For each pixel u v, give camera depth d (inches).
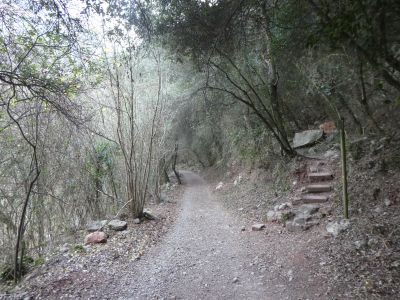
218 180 726.5
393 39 120.0
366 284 146.9
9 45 175.8
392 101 257.9
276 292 161.3
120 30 251.8
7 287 193.5
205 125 713.6
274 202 345.4
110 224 310.0
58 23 169.2
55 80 181.8
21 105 221.3
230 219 351.6
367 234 195.9
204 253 237.1
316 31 124.9
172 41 267.0
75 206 324.8
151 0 220.4
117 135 334.6
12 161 239.3
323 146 393.1
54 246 268.8
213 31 239.5
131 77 318.7
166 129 516.4
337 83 319.6
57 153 285.6
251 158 494.0
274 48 260.1
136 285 183.5
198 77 503.8
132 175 348.5
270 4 191.2
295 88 400.5
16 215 238.5
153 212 419.8
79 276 194.9
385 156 264.8
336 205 262.5
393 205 220.5
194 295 166.9
